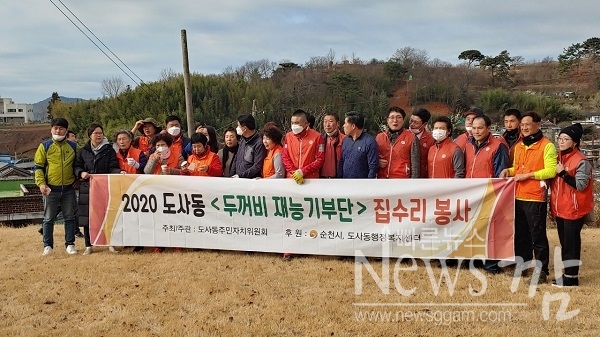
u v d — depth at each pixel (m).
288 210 6.54
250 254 6.83
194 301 5.21
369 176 6.29
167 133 7.21
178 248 7.14
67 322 4.80
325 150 6.74
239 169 6.88
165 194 6.92
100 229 7.09
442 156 6.21
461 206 5.98
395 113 6.31
